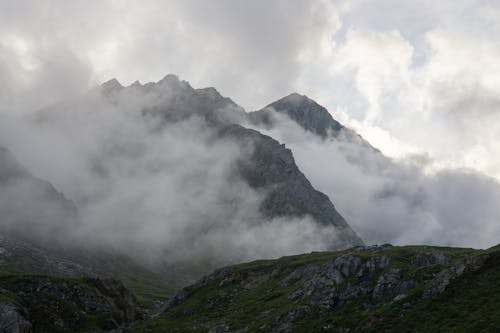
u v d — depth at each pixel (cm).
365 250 16425
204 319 14975
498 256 9844
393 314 9288
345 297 11288
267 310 13438
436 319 8469
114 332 14125
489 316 7762
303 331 10212
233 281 18725
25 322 12156
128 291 18975
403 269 11412
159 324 15400
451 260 11569
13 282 14650
